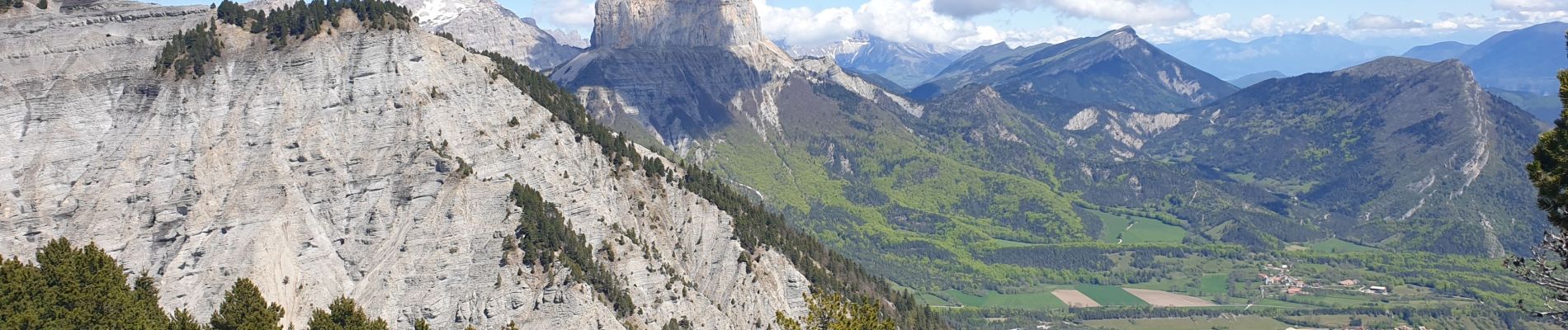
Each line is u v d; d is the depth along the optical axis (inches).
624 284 7618.1
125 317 4549.7
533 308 7185.0
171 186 7470.5
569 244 7504.9
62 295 4495.6
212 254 7175.2
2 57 7770.7
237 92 7839.6
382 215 7509.8
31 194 7381.9
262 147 7613.2
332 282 7317.9
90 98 7770.7
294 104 7775.6
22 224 7293.3
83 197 7450.8
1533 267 3410.4
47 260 4655.5
